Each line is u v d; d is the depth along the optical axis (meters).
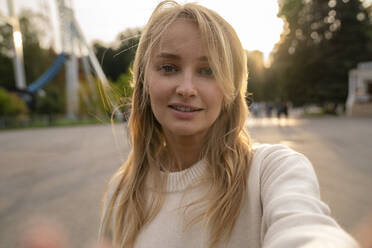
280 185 0.76
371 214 3.03
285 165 0.82
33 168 6.21
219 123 0.99
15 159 7.36
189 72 0.86
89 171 5.72
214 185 0.95
